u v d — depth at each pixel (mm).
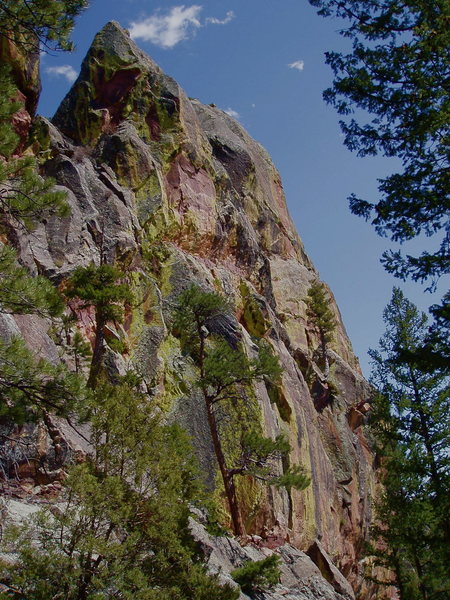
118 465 10664
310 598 21906
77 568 9312
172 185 35438
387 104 13266
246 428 26375
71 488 9930
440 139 12836
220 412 26359
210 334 29203
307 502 29375
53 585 9211
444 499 22422
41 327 19922
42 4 10969
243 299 34750
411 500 24156
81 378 10141
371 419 26766
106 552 9438
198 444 24750
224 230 37312
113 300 20203
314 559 27688
